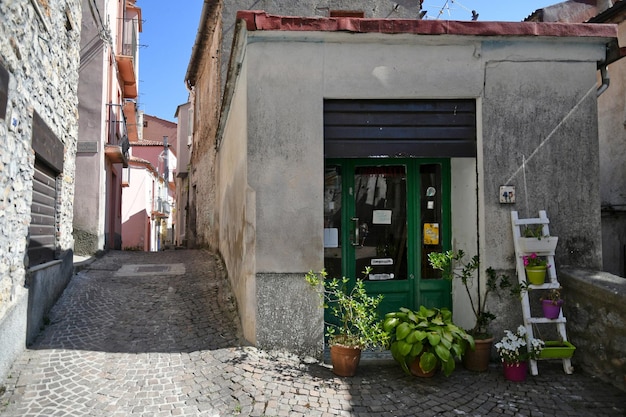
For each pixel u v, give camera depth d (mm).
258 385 3621
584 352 4121
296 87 4316
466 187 4691
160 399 3422
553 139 4465
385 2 10547
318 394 3549
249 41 4289
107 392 3506
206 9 10453
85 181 9914
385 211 4938
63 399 3369
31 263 4855
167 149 26391
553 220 4422
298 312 4223
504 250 4355
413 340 3732
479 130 4453
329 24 4227
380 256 4895
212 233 11242
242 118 4699
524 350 4039
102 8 10547
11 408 3205
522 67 4473
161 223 30969
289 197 4277
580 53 4523
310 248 4254
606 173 8539
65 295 6090
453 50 4438
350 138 4441
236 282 5570
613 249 8359
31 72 4371
